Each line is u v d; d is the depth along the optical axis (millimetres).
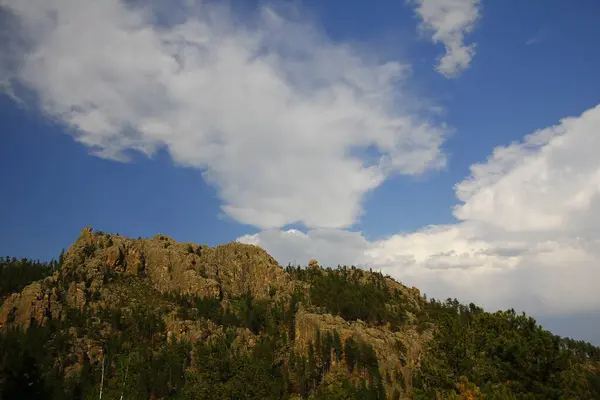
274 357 158875
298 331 178875
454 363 63500
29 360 65250
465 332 68062
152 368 132250
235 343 163375
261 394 108312
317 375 153625
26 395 63312
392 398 143875
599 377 66062
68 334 149750
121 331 160000
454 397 53469
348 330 173750
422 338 186625
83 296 173875
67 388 120062
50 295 166125
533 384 53906
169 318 171750
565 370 56375
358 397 128750
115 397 113562
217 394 104125
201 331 164375
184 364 141500
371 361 158125
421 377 64250
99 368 135250
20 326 149375
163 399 123250
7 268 199000
